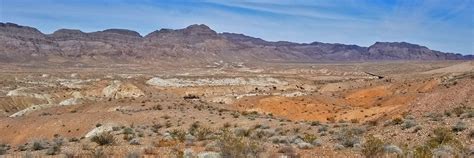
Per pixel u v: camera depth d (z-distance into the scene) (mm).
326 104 79000
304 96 87000
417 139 22719
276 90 146875
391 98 74062
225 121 45719
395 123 28766
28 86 151375
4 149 27516
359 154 19031
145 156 20016
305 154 19516
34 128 58031
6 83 156625
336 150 20562
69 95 133625
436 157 17562
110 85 131250
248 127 39812
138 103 71500
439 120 27047
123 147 23516
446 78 85188
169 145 23828
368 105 76438
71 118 57750
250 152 17797
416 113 49188
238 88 162375
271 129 36812
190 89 153125
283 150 19922
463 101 46875
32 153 23281
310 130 34406
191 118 49469
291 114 75188
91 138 30859
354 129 29672
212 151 20328
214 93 152750
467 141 20766
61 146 25906
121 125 48750
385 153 18359
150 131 37812
